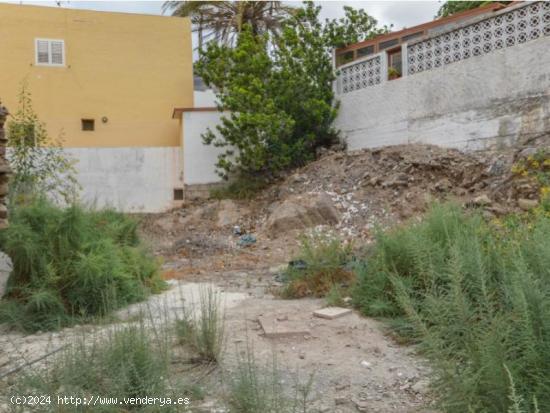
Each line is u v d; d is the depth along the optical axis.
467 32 10.98
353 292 5.65
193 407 2.99
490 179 9.62
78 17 16.14
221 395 3.14
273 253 10.06
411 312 3.00
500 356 2.38
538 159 8.95
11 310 5.23
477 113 10.65
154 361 3.07
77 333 3.82
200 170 14.62
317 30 14.71
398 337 4.43
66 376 2.75
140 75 16.73
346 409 3.12
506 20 10.22
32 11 15.67
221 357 3.84
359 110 13.74
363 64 13.67
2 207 5.43
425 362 3.13
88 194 14.13
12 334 5.03
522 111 9.80
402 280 4.93
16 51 15.54
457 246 4.11
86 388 2.82
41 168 11.47
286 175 13.98
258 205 13.15
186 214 13.40
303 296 6.30
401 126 12.48
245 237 11.37
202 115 14.68
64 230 5.79
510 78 10.04
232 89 13.29
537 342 2.44
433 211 6.20
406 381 3.52
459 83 11.04
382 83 13.02
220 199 13.90
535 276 3.09
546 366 2.37
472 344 2.58
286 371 3.73
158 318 4.46
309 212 11.08
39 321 5.21
